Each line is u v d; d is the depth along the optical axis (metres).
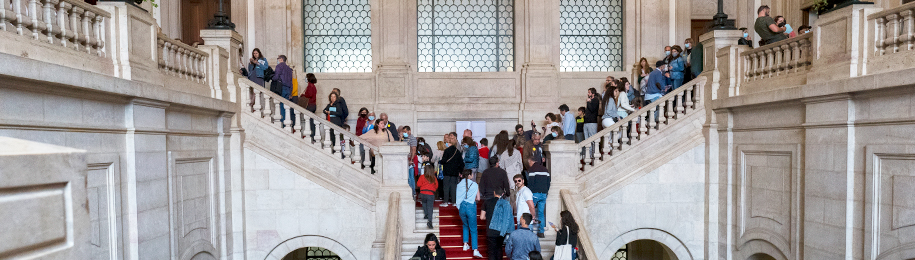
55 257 1.42
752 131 9.30
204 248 8.52
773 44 8.79
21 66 4.51
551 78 13.41
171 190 7.45
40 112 5.01
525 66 13.48
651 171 10.06
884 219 6.75
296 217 9.66
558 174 9.95
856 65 7.02
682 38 13.85
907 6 6.27
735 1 14.24
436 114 13.22
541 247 9.15
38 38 5.19
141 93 6.40
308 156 9.84
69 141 5.38
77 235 1.50
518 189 8.85
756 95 8.79
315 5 13.74
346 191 9.66
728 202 9.88
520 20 13.73
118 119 6.28
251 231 9.62
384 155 9.84
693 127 10.38
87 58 5.88
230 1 13.83
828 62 7.50
